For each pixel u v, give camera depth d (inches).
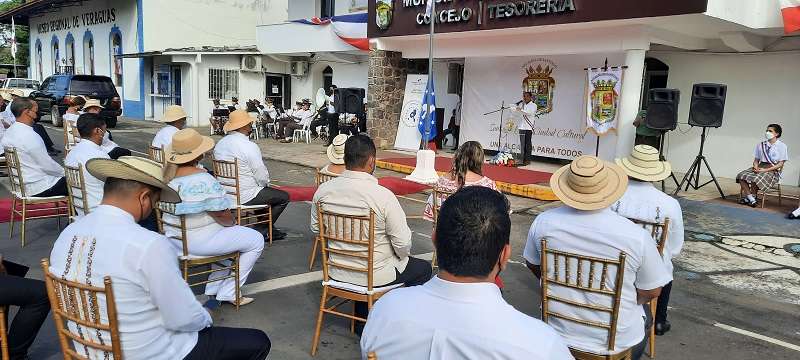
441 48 469.1
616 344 102.0
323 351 138.2
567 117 428.1
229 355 100.3
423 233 253.0
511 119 465.1
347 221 133.0
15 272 128.8
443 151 519.2
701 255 227.0
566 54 410.0
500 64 467.5
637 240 97.5
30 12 1119.0
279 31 617.0
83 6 984.3
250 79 722.2
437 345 56.7
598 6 331.0
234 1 895.7
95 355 87.9
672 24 334.3
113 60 916.6
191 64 727.7
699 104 328.8
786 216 286.2
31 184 213.3
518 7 373.7
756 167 309.0
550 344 55.1
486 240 57.2
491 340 54.7
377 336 61.0
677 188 341.1
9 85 936.3
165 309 87.0
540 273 111.5
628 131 360.5
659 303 152.2
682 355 142.6
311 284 182.2
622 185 102.3
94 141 193.3
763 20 329.7
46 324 146.3
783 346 149.6
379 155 472.1
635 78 354.6
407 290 62.3
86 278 84.8
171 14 837.2
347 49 548.1
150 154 261.7
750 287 193.3
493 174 384.8
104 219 86.9
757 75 379.9
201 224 149.1
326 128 590.6
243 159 213.3
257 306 163.3
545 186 338.3
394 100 519.5
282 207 227.1
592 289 100.4
